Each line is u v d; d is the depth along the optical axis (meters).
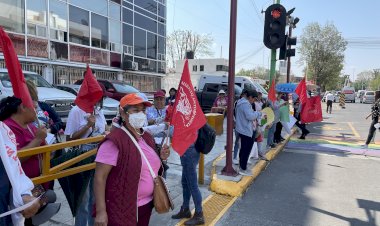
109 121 10.58
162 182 2.58
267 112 7.89
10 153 2.10
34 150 2.66
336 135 12.61
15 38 13.81
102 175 2.29
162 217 4.36
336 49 54.19
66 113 8.69
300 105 10.98
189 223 4.11
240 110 6.26
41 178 2.80
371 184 6.23
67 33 16.67
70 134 3.66
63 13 16.41
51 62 15.62
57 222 3.98
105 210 2.28
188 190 4.28
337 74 55.09
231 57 5.66
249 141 6.29
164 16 26.33
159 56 25.92
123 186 2.30
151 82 25.30
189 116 3.42
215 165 6.93
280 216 4.65
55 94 8.80
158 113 4.89
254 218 4.55
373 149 9.53
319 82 54.81
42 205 2.44
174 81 35.94
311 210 4.90
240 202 5.15
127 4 21.48
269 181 6.33
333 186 6.08
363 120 18.78
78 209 3.38
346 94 47.75
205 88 18.44
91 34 18.47
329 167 7.49
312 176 6.73
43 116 3.76
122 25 21.11
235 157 7.25
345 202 5.25
